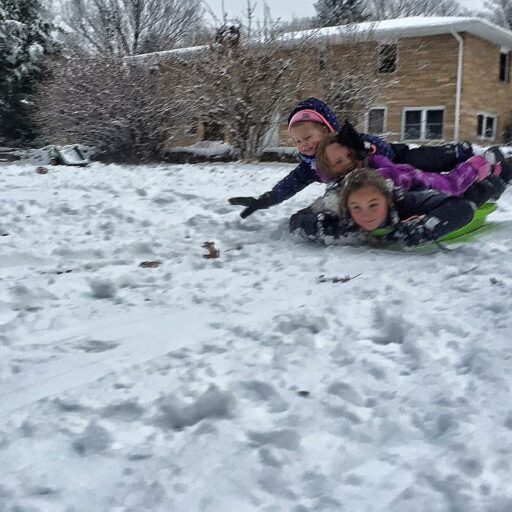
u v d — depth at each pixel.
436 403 1.96
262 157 13.57
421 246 3.93
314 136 4.49
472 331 2.50
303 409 1.95
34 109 17.86
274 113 13.22
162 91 14.07
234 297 3.15
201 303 3.07
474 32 18.05
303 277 3.48
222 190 6.49
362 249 4.07
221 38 13.43
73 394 2.08
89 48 17.09
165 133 14.35
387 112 18.72
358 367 2.24
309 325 2.67
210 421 1.90
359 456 1.71
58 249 4.03
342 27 14.66
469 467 1.62
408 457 1.70
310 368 2.25
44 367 2.34
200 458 1.71
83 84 14.28
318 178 4.71
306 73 13.38
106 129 14.11
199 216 5.03
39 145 18.56
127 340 2.61
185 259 3.93
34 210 5.28
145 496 1.56
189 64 13.90
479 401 1.94
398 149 4.54
